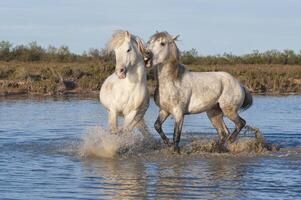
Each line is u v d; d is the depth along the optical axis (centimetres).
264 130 2639
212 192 1349
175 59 1847
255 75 6200
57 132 2488
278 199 1286
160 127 1922
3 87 5144
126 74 1797
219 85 1958
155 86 1892
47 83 5094
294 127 2756
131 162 1733
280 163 1747
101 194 1320
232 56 10481
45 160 1762
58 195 1304
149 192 1344
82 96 4759
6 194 1307
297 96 4941
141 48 1820
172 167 1661
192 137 2345
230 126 2770
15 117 3097
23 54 10544
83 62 9431
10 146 2055
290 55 11038
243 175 1552
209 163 1734
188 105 1903
